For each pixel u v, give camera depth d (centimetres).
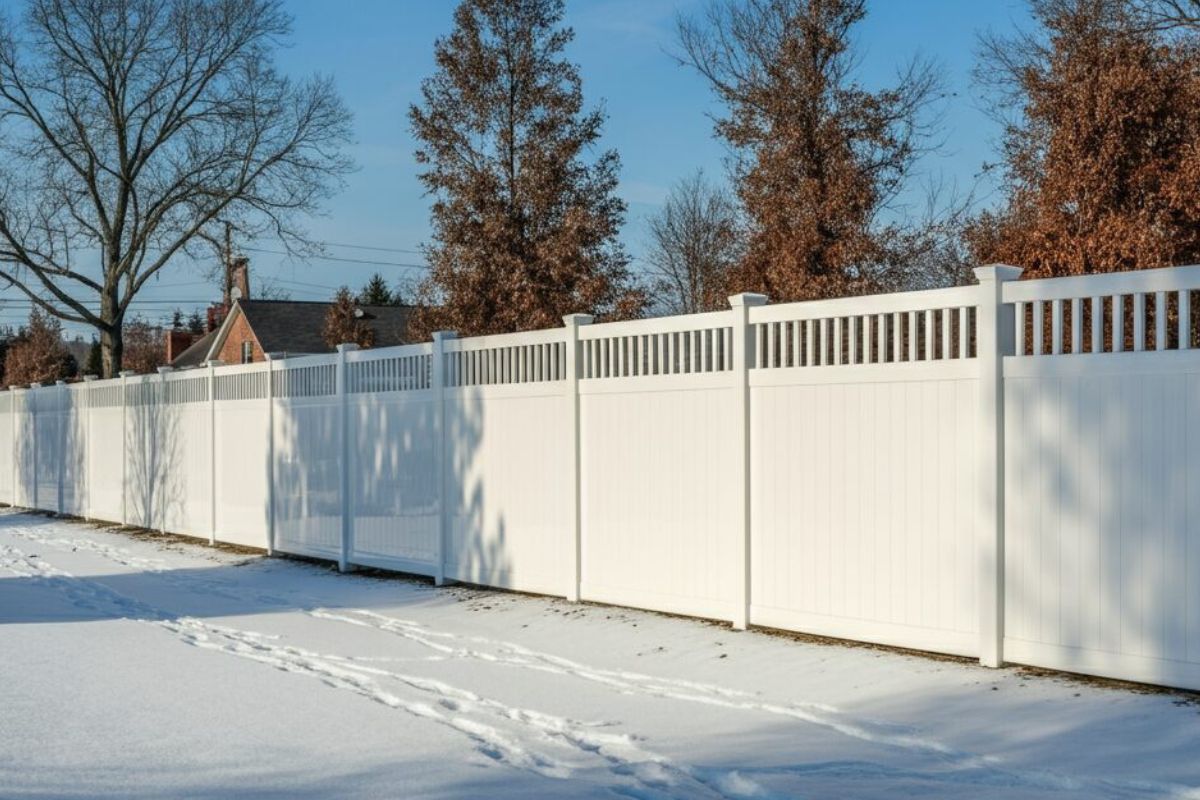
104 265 3322
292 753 609
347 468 1375
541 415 1080
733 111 2008
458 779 558
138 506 1995
